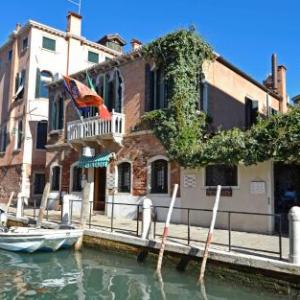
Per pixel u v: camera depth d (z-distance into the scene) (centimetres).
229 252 845
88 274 962
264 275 767
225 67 1791
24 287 870
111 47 3030
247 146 1194
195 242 991
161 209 1513
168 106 1520
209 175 1382
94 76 1939
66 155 2061
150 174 1571
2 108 2906
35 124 2584
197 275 882
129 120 1700
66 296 806
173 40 1523
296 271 718
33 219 1577
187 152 1386
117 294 809
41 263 1087
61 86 2166
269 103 2300
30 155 2555
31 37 2583
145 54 1616
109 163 1759
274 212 1215
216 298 760
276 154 1128
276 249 892
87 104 1794
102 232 1172
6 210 1869
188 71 1515
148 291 817
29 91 2564
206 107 1623
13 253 1212
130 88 1720
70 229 1246
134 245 1052
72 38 2744
